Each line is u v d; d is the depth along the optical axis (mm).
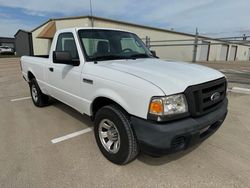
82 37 3514
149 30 23812
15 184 2506
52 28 19859
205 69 3094
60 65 3861
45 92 4852
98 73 2941
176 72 2711
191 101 2383
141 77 2486
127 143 2621
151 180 2596
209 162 2955
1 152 3225
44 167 2838
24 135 3822
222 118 2957
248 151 3238
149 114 2301
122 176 2664
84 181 2570
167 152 2301
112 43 3783
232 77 10836
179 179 2611
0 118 4695
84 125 4266
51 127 4176
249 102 5855
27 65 5492
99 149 3238
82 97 3352
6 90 7664
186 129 2326
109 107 2797
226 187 2473
